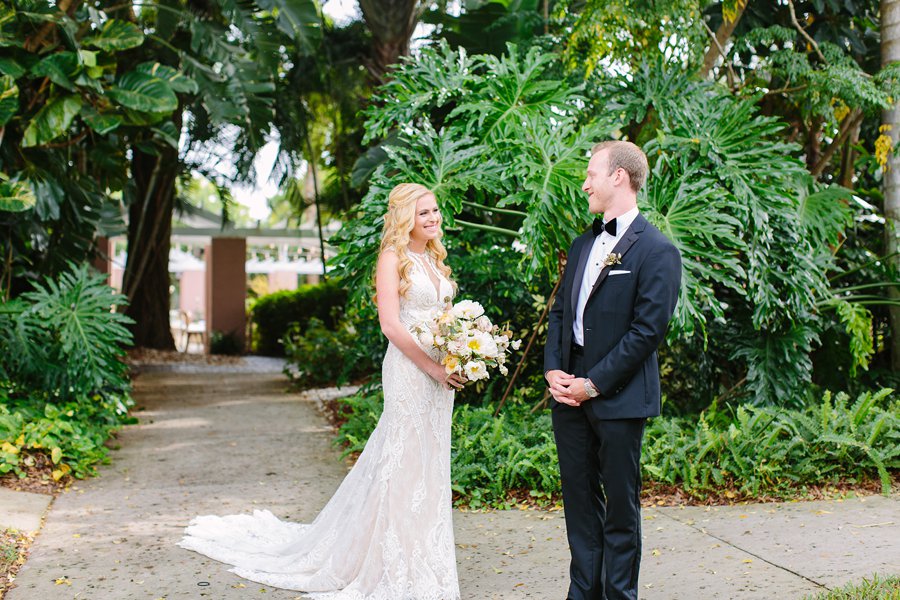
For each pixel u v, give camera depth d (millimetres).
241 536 4156
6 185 6574
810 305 5809
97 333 6812
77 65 6824
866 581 3025
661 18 6297
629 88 6031
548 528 4258
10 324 6539
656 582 3350
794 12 7344
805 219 6070
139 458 6297
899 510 4227
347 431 6336
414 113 5695
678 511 4430
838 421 4941
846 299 6324
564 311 3029
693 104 5918
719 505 4520
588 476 2984
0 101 6465
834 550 3607
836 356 6586
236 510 4805
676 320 5008
